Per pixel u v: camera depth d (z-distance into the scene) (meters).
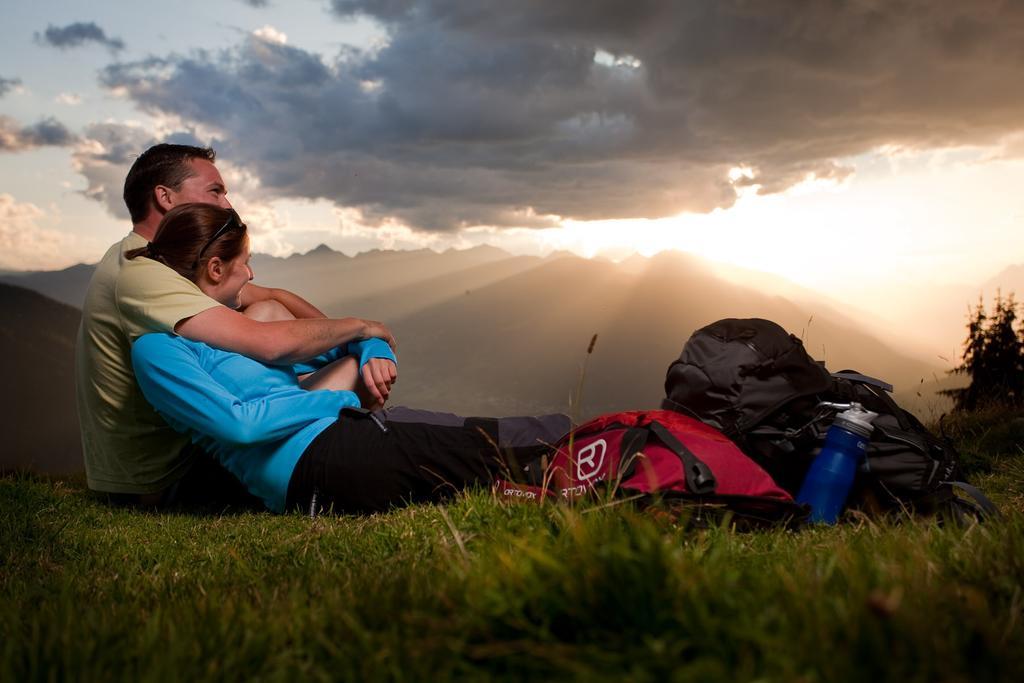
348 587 2.41
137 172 5.61
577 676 1.64
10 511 5.05
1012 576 2.21
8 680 1.83
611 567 1.84
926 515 4.23
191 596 2.55
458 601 2.02
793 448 4.27
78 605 2.49
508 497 4.02
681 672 1.54
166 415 5.10
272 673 1.85
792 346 4.39
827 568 2.22
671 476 3.65
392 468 4.71
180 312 4.93
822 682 1.54
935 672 1.54
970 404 19.38
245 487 5.49
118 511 5.57
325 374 5.59
